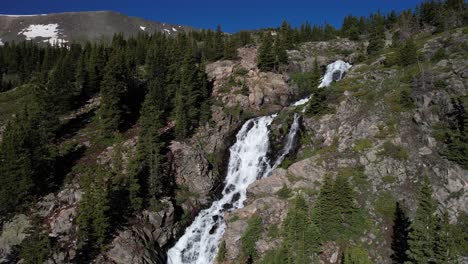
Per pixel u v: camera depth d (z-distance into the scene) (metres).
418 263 30.47
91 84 80.00
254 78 77.94
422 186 40.66
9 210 46.53
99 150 58.78
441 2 97.69
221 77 79.44
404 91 49.75
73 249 41.47
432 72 52.41
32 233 40.91
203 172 57.00
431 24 94.81
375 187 42.25
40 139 53.88
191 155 57.19
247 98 72.50
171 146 57.97
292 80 80.25
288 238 38.78
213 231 48.81
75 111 74.44
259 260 38.91
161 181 51.53
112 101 62.38
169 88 72.56
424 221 35.53
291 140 56.22
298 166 46.38
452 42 61.47
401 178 42.31
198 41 131.62
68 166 54.62
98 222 41.81
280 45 87.56
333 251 37.75
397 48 70.19
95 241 41.97
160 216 48.06
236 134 64.75
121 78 70.38
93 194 43.31
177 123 60.72
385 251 37.00
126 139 61.47
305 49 94.81
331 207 39.41
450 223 36.75
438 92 48.00
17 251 42.31
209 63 88.19
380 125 48.00
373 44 81.62
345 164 45.16
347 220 39.38
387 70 58.06
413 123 46.84
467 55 54.16
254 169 57.84
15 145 48.44
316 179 44.38
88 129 66.19
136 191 47.12
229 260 40.53
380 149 45.28
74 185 50.53
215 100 71.44
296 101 75.44
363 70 63.06
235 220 43.09
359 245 37.69
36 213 46.75
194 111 63.47
